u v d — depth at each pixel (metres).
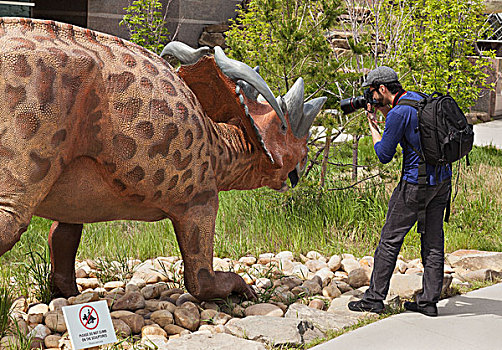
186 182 4.20
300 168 5.04
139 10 13.92
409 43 10.04
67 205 3.96
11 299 4.60
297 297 5.18
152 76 4.00
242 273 5.80
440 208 4.72
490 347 4.12
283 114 4.70
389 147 4.68
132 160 3.88
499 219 7.63
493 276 5.89
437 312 4.75
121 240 6.52
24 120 3.42
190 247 4.41
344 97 7.92
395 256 4.77
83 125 3.74
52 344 4.01
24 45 3.49
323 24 7.54
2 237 3.42
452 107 4.57
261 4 7.49
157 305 4.73
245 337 4.12
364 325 4.53
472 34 11.14
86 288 5.20
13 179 3.44
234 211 7.47
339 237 6.93
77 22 15.81
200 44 17.94
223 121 4.84
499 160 10.91
